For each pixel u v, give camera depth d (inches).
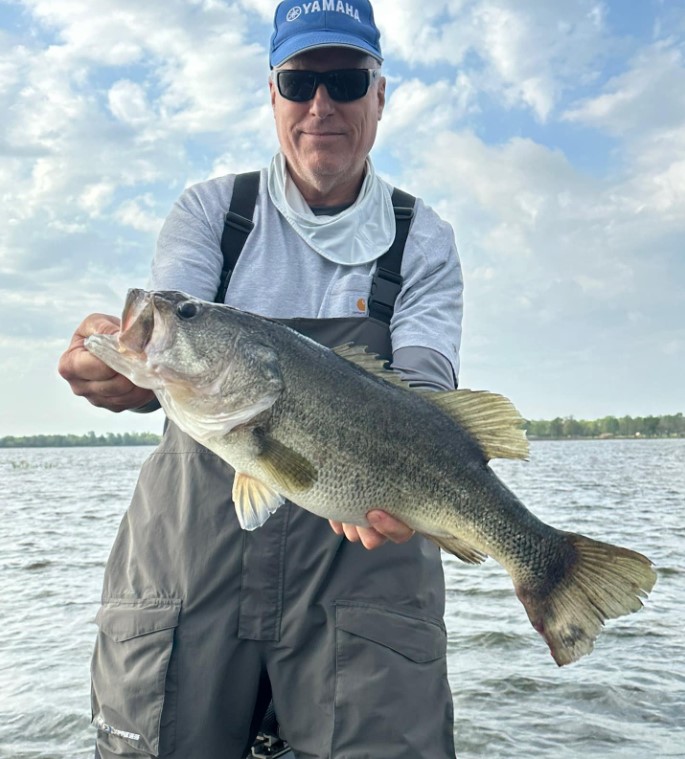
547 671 69.2
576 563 30.3
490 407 30.9
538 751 53.6
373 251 35.5
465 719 59.0
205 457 32.3
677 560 121.8
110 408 31.7
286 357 29.9
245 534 31.3
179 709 30.3
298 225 35.4
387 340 34.9
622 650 74.6
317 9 34.9
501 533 30.9
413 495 29.9
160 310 29.6
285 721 31.7
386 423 29.7
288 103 34.9
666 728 56.7
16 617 92.7
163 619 30.8
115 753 31.3
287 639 31.2
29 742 57.1
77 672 72.1
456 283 37.3
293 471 29.2
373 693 30.1
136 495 34.0
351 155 35.4
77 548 146.4
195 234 35.1
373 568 31.4
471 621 86.1
